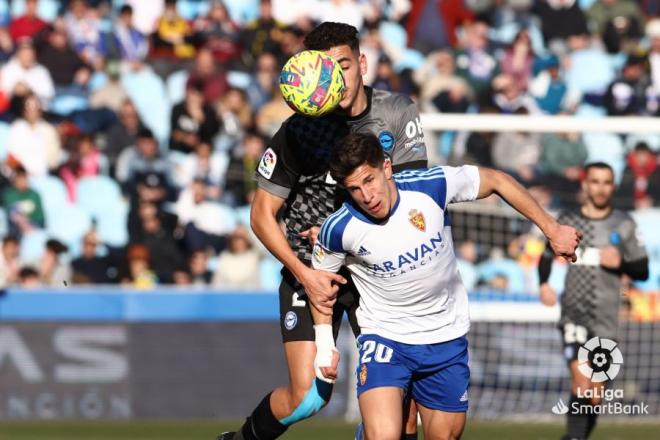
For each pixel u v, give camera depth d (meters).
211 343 33.44
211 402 33.31
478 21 50.34
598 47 51.44
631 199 42.19
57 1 49.72
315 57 16.84
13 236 37.34
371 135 16.28
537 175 40.81
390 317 17.62
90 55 47.19
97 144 43.56
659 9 53.81
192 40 48.88
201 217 40.28
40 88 45.34
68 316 32.97
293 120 17.91
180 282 38.44
